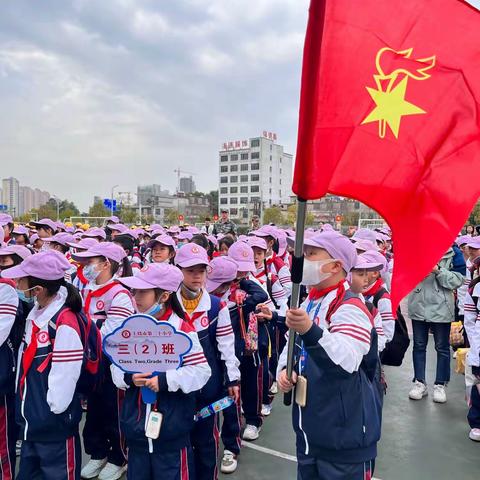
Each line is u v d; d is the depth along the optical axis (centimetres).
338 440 238
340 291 254
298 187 207
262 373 484
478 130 236
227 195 11238
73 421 296
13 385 338
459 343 590
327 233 258
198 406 347
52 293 297
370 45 231
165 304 301
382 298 405
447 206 235
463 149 236
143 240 1236
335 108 229
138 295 295
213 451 349
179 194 11412
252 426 481
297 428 256
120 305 369
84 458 439
